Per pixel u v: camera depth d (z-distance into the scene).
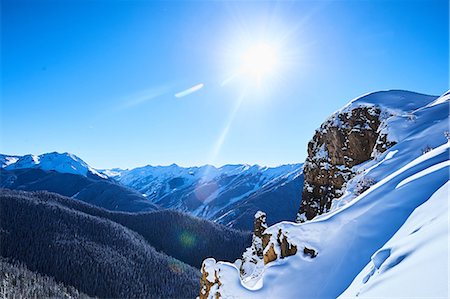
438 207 11.14
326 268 13.77
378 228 13.98
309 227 16.86
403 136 27.66
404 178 17.03
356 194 23.23
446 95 32.78
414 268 7.85
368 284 9.28
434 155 17.56
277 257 16.81
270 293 14.16
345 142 35.97
